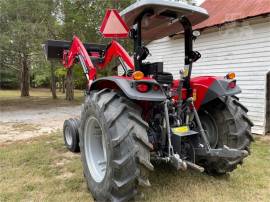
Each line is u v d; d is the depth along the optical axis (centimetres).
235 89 302
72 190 291
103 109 243
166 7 249
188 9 256
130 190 234
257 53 614
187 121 285
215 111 320
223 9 737
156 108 277
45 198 272
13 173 338
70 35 1240
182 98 291
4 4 1052
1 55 1195
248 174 337
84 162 293
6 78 3159
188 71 294
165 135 270
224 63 686
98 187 257
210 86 302
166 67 850
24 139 533
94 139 297
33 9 1102
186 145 281
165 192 279
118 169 228
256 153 434
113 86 274
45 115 930
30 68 1941
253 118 629
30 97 1894
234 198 272
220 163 308
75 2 1237
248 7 659
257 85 618
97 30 1216
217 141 317
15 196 277
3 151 433
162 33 324
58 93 2512
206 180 313
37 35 1070
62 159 397
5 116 904
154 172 331
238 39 650
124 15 270
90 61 362
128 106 241
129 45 1029
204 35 728
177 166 245
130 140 227
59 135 563
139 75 230
